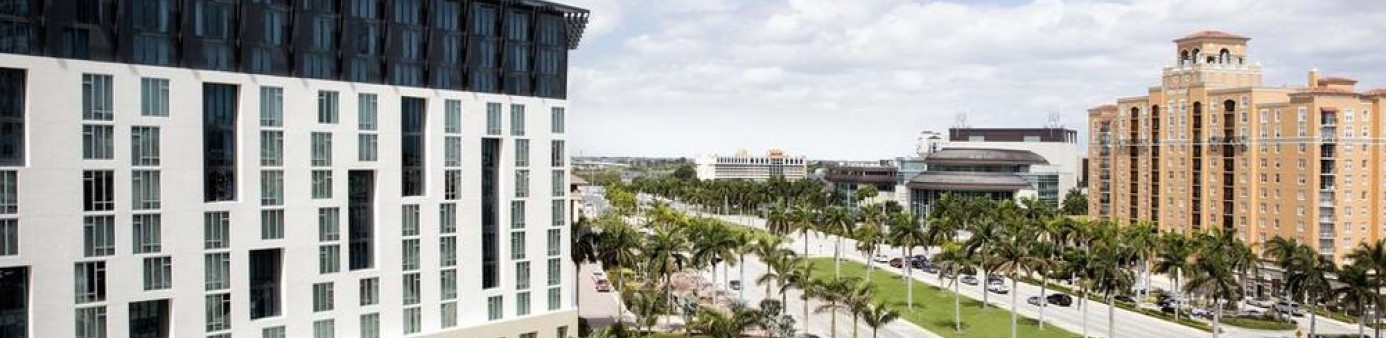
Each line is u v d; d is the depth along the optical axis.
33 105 72.06
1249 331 122.06
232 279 82.81
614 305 137.88
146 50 77.69
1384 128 145.38
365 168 90.50
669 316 123.31
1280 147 149.00
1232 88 158.38
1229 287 108.12
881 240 171.38
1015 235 146.62
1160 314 131.62
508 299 102.31
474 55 98.69
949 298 145.25
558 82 106.75
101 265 75.88
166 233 78.88
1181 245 134.38
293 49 85.56
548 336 105.75
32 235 72.62
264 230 84.44
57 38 73.50
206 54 80.75
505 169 101.25
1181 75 168.50
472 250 99.12
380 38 91.81
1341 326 124.69
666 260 122.44
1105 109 198.62
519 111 102.62
